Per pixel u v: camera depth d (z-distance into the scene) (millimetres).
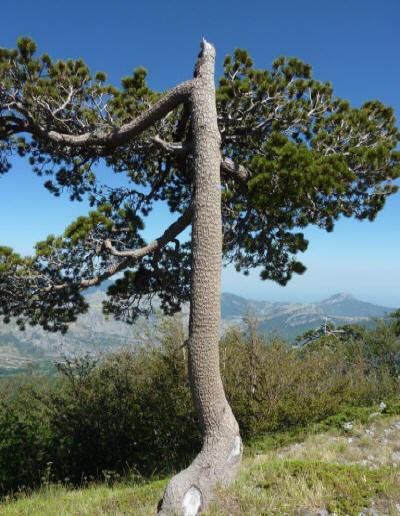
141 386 13328
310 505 5613
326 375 14172
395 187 8750
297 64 8539
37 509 7855
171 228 8227
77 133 8281
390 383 18688
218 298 6801
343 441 10469
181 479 6207
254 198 7770
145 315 10414
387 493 5770
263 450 10820
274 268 9781
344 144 8453
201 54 7477
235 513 5668
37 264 7492
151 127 8758
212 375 6617
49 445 12602
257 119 8688
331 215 8070
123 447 12500
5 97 7281
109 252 7914
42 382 15844
